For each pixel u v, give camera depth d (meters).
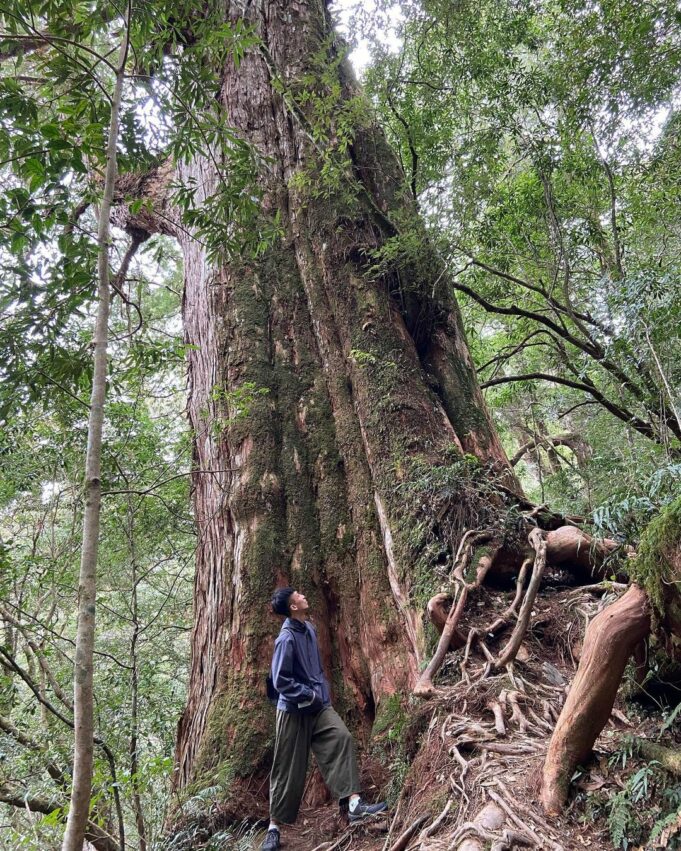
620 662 2.40
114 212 9.88
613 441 8.35
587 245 8.49
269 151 7.34
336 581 5.21
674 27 7.30
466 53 8.03
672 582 2.20
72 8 3.29
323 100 6.43
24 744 5.53
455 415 5.99
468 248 8.35
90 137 3.00
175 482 7.98
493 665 3.54
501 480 5.23
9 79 2.98
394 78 8.14
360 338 6.12
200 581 5.84
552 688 3.39
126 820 6.57
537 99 7.77
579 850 2.19
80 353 4.01
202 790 4.09
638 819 2.19
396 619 4.75
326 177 6.34
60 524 9.84
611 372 6.61
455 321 6.71
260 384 6.09
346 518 5.43
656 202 8.29
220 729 4.50
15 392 3.98
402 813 3.02
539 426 12.68
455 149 8.10
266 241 4.32
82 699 2.33
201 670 5.27
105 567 8.87
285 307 6.61
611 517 3.34
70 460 7.09
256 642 4.85
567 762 2.47
